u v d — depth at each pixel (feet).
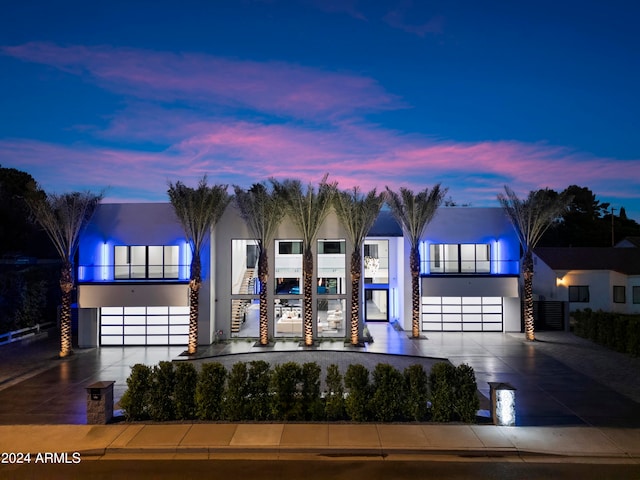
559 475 32.14
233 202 89.04
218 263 88.99
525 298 87.20
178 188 77.71
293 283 90.68
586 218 183.73
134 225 85.81
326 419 42.06
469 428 39.83
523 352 75.82
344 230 88.89
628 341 74.18
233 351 78.89
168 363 43.42
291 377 42.70
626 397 50.72
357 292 82.74
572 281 113.09
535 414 44.73
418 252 88.07
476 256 94.07
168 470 33.09
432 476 31.99
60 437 38.63
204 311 85.10
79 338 84.53
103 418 41.39
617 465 33.81
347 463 34.14
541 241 184.24
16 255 127.54
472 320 95.81
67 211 75.82
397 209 88.74
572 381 57.82
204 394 42.22
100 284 83.20
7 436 39.11
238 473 32.50
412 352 76.13
